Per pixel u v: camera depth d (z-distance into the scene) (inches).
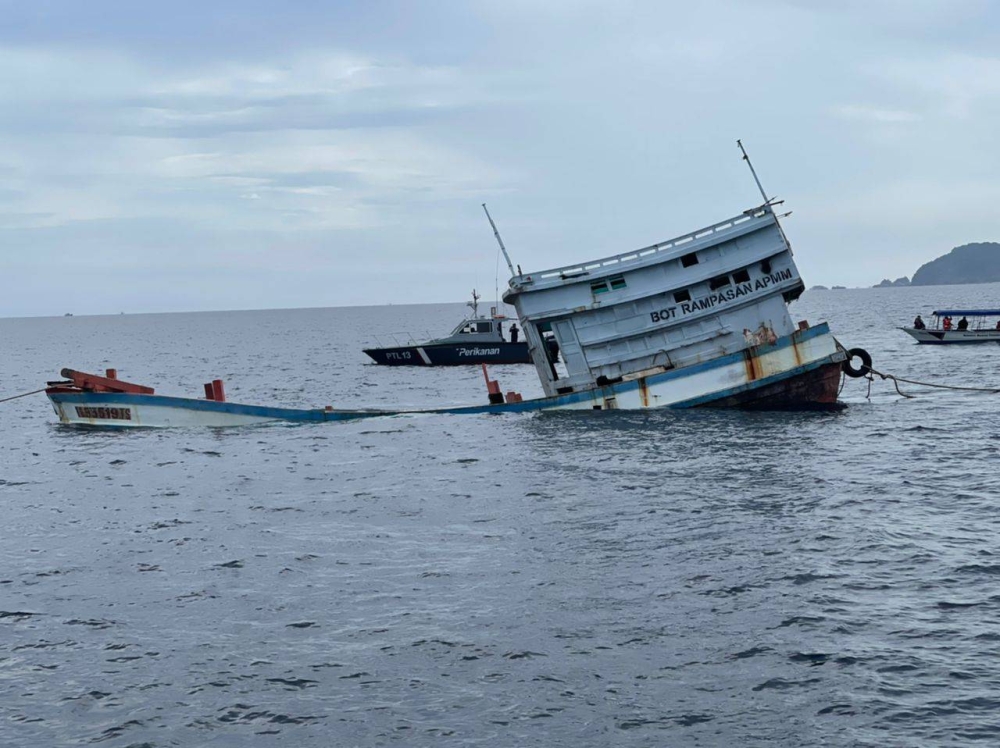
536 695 540.4
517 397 1706.4
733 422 1455.5
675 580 716.7
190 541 876.0
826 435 1347.2
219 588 732.7
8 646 624.7
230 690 556.7
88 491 1147.9
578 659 583.8
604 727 504.7
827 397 1565.0
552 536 850.1
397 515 956.6
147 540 886.4
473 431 1503.4
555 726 506.9
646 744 487.5
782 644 596.7
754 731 496.4
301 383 2962.6
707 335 1573.6
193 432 1628.9
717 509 927.7
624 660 580.7
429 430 1537.9
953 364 2551.7
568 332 1589.6
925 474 1079.0
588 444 1320.1
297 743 498.0
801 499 963.3
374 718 520.4
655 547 803.4
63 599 714.8
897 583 700.0
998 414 1549.0
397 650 604.1
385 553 816.3
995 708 511.2
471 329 3405.5
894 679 546.6
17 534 923.4
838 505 936.3
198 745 498.3
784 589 690.8
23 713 533.6
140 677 575.8
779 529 848.3
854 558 760.3
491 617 653.9
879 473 1087.0
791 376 1542.8
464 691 547.8
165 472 1261.1
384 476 1171.9
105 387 1736.0
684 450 1250.6
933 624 622.2
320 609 680.4
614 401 1573.6
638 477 1091.3
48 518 996.6
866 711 512.1
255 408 1676.9
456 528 893.8
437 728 508.1
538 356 1617.9
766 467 1128.8
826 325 1539.1
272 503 1035.3
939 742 480.4
